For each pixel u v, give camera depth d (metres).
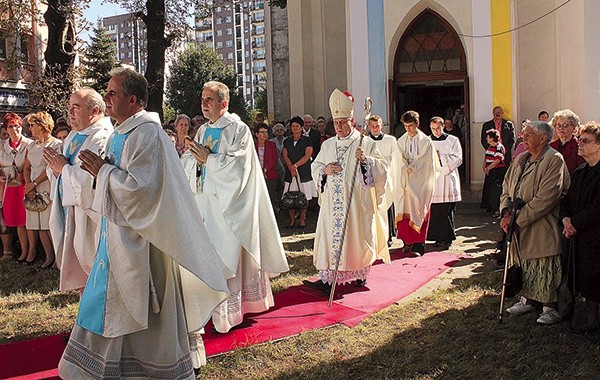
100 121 5.02
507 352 4.65
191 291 3.87
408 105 15.59
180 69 39.84
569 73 12.94
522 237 5.12
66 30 13.39
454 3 13.41
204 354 4.23
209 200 5.21
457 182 8.85
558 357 4.53
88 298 3.62
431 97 17.11
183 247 3.56
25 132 9.42
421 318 5.54
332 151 6.61
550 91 13.45
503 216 5.31
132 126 3.64
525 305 5.50
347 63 14.15
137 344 3.62
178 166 3.69
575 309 5.50
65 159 3.97
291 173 10.65
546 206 4.91
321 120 13.16
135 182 3.46
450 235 8.77
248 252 5.22
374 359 4.65
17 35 13.39
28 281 7.38
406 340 5.01
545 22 13.34
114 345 3.55
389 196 7.03
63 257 4.92
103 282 3.60
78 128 5.01
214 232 5.17
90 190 3.73
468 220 11.01
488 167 11.36
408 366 4.49
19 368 4.60
